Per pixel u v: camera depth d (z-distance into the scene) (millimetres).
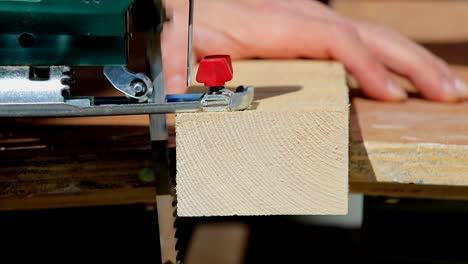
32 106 1080
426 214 1601
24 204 1354
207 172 1101
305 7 1778
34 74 1097
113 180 1298
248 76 1480
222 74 1087
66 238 1518
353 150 1271
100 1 1073
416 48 1752
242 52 1698
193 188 1105
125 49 1104
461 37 2545
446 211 1593
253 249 2391
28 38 1087
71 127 1414
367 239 1626
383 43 1741
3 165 1284
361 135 1321
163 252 1194
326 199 1104
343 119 1085
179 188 1106
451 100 1642
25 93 1082
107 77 1109
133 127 1401
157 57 1117
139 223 1522
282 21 1688
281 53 1692
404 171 1268
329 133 1088
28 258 1508
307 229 2291
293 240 2297
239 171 1100
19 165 1286
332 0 3244
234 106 1087
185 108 1090
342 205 1104
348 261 2148
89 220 1533
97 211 1538
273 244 2316
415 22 2879
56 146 1307
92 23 1085
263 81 1416
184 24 1467
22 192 1294
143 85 1104
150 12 1111
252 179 1102
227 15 1698
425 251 1598
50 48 1093
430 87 1660
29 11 1070
